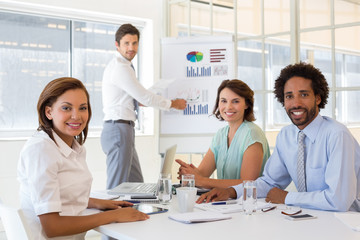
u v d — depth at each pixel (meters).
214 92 3.78
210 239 1.30
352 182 1.74
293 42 3.82
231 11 4.26
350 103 3.55
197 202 1.92
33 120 4.45
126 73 3.47
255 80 4.10
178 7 4.79
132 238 1.34
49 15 4.48
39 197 1.52
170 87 3.81
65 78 1.69
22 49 4.37
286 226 1.46
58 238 1.56
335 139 1.82
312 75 1.91
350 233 1.36
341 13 3.56
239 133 2.55
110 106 3.54
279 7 3.91
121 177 3.55
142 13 4.91
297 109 1.92
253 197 1.66
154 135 5.04
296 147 2.02
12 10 4.25
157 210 1.73
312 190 1.94
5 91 4.29
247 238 1.31
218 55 3.79
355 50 3.50
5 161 4.00
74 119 1.66
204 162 2.69
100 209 1.84
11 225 1.39
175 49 3.82
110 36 4.97
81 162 1.78
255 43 4.09
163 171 2.25
